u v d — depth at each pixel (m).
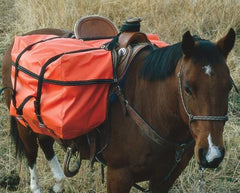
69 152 4.08
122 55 3.77
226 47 3.11
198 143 2.98
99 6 8.33
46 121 3.78
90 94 3.62
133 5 8.30
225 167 5.25
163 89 3.39
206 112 2.93
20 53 4.30
